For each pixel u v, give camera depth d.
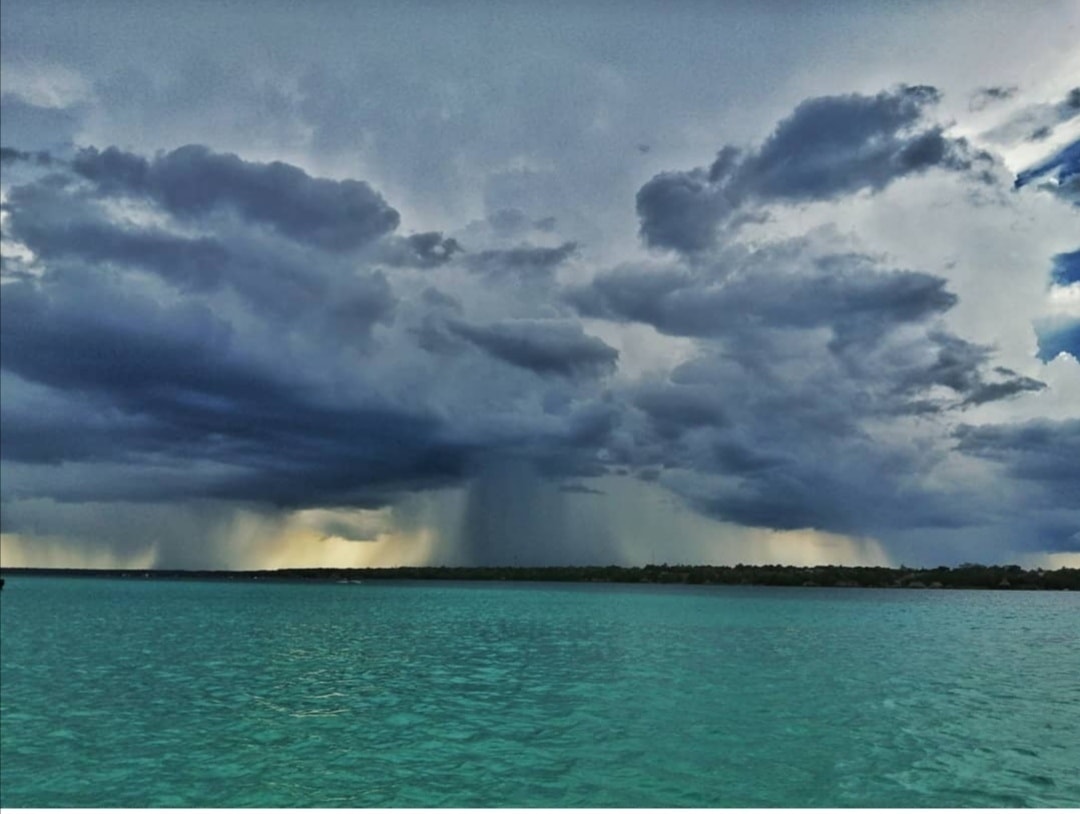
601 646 56.16
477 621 82.94
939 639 62.88
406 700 33.31
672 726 27.61
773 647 55.59
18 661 48.47
